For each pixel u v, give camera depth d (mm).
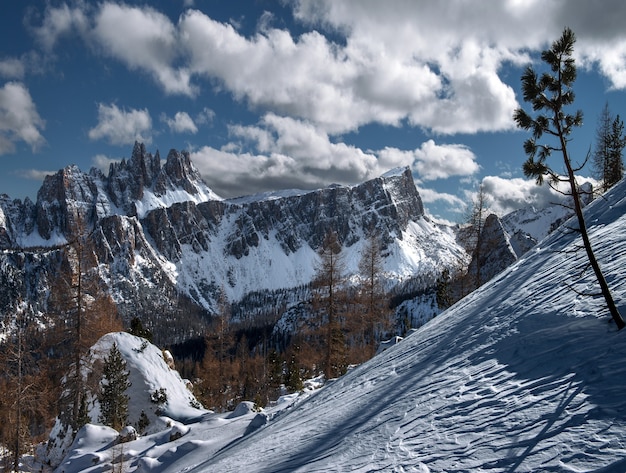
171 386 28766
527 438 4941
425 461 5480
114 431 21938
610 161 28766
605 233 12250
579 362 6242
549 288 10641
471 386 7492
